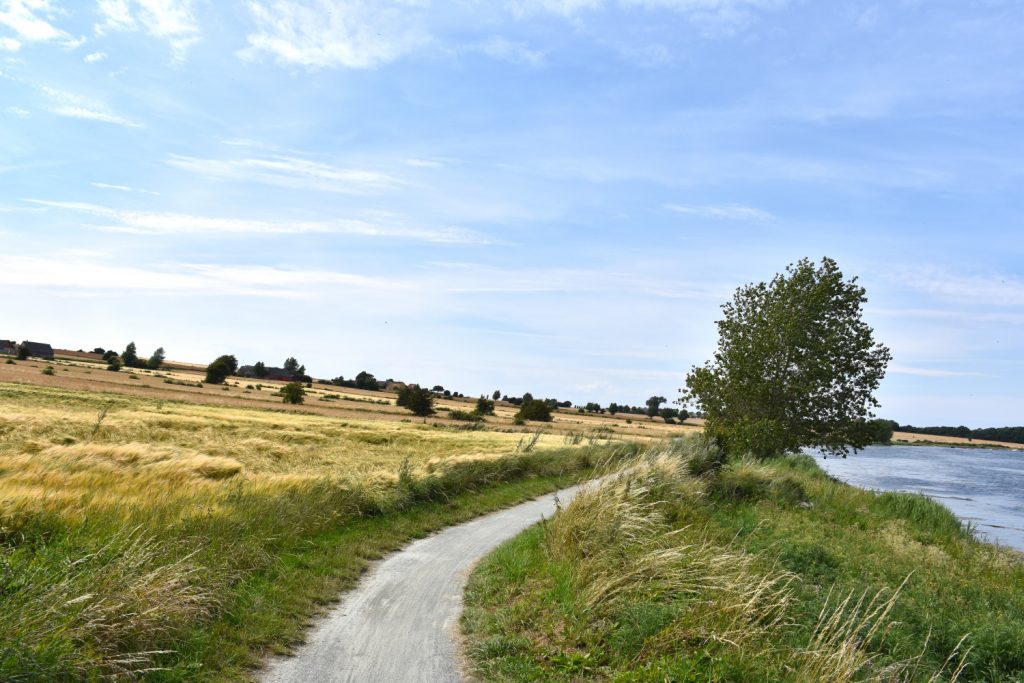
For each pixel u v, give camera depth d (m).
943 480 49.50
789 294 30.73
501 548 12.54
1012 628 10.37
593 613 8.20
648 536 11.71
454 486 19.48
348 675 6.77
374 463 25.52
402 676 6.80
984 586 14.16
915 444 152.00
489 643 7.55
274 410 59.53
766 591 9.33
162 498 11.12
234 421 38.34
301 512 12.66
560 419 97.12
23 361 100.50
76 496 10.20
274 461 24.62
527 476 24.55
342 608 8.97
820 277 30.69
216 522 10.17
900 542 18.28
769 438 29.36
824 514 21.48
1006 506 34.72
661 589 8.62
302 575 9.94
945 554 17.39
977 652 9.63
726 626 7.48
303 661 7.05
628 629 7.54
